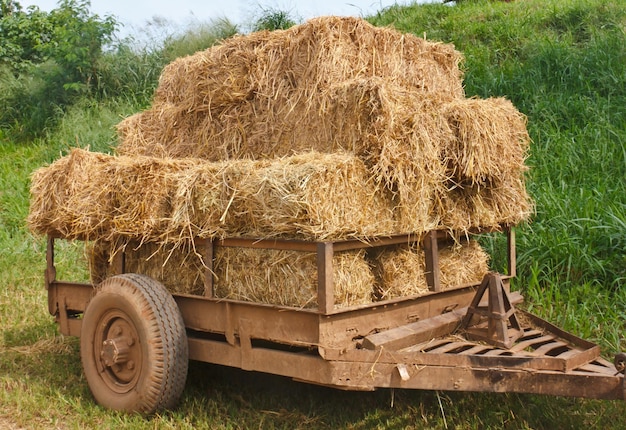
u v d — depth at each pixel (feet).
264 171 12.32
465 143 13.75
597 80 30.68
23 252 27.96
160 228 14.20
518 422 13.87
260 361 13.12
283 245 12.51
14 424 14.39
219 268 13.83
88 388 16.25
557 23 39.22
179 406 14.75
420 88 16.47
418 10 46.98
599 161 24.39
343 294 12.42
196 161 15.03
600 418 13.69
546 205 22.20
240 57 16.33
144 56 45.50
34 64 51.65
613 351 16.56
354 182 12.41
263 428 13.80
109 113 39.60
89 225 15.16
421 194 13.17
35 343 20.02
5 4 59.52
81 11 44.29
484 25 40.29
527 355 12.32
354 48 15.02
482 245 21.81
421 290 13.99
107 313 14.80
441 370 11.78
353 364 11.89
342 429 13.67
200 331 15.55
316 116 14.34
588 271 19.72
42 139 40.86
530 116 29.12
